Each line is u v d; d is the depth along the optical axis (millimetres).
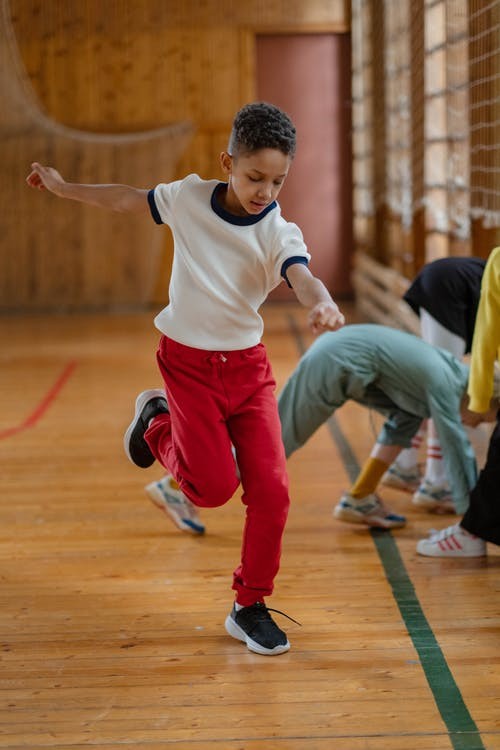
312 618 3680
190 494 3297
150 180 13375
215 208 3047
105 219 14078
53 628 3627
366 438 6719
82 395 8406
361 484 4750
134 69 14078
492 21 6449
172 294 3193
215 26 14000
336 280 14500
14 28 13961
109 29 14016
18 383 9023
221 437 3215
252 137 2830
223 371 3172
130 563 4336
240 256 3049
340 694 3059
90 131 14180
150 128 14172
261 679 3176
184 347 3166
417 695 3041
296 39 14039
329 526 4828
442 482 5000
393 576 4109
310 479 5730
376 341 4402
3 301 14234
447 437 4422
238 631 3451
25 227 14047
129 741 2799
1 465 6160
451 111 7758
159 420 3467
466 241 7824
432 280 4871
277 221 3031
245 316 3133
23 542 4664
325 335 4488
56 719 2936
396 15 10523
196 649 3420
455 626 3576
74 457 6320
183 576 4160
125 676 3215
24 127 13164
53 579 4152
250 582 3375
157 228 14070
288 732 2830
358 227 13727
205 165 14211
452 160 7824
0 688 3143
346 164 14242
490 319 3881
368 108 12617
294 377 4410
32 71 14078
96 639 3520
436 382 4387
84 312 14273
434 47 8492
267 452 3250
